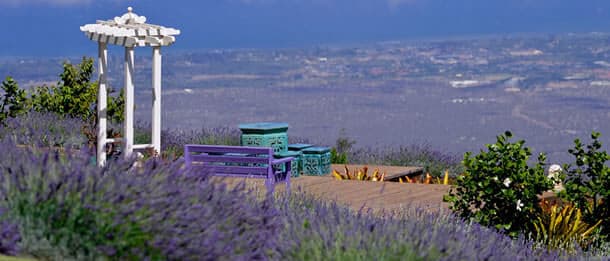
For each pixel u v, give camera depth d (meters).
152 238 6.55
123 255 6.50
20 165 6.88
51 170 6.88
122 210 6.52
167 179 7.22
